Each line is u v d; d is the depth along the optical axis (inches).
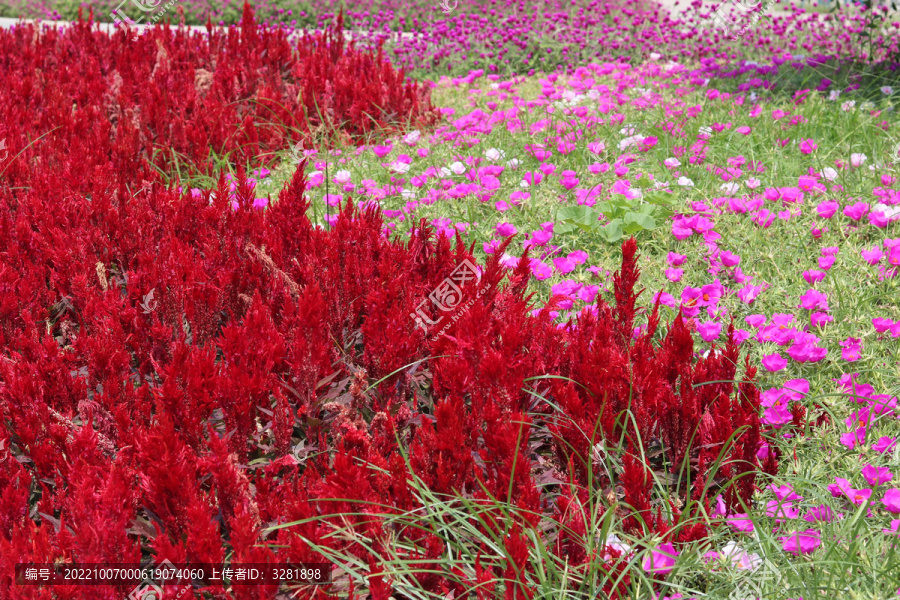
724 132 215.9
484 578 80.5
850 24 381.7
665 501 93.1
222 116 238.8
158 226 149.6
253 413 100.9
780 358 118.3
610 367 104.1
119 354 109.3
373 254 131.1
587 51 412.2
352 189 190.7
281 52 284.0
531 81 333.4
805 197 171.9
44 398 106.2
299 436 106.9
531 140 218.7
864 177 183.3
